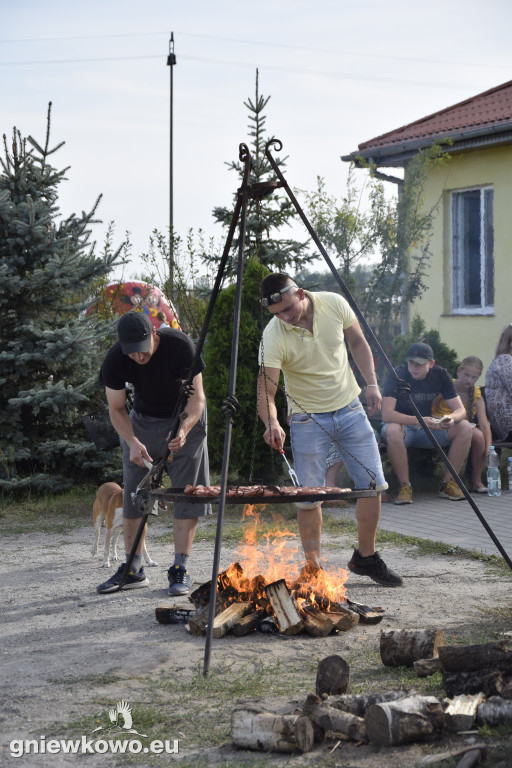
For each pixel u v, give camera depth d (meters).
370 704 3.63
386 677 4.21
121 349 5.88
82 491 10.30
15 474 10.07
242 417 9.86
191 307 14.68
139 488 5.63
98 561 7.23
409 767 3.21
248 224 11.58
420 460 10.13
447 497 9.70
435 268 14.69
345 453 5.80
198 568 6.81
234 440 9.88
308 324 5.59
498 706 3.52
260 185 5.57
